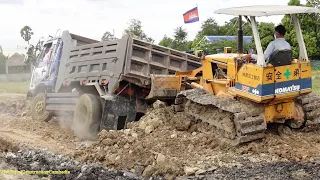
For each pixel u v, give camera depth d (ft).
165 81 34.94
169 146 28.53
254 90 27.09
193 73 36.22
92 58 37.88
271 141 28.25
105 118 35.09
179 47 109.70
